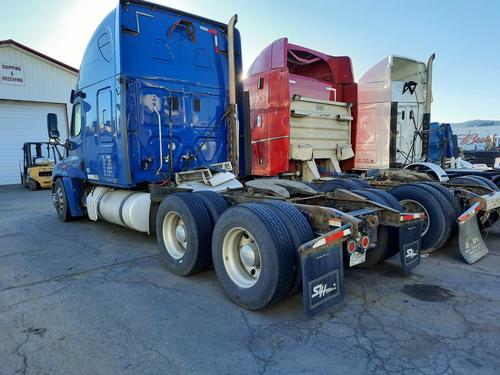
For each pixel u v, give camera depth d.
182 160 6.21
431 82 10.51
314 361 2.63
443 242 4.98
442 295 3.77
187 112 6.25
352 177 7.65
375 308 3.48
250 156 6.98
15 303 3.70
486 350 2.74
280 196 4.37
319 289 3.00
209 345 2.87
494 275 4.33
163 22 5.96
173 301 3.71
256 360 2.65
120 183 5.75
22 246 5.95
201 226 4.12
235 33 6.87
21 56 19.31
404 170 7.58
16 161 19.84
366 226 3.46
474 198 5.09
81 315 3.41
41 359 2.70
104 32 5.87
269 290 3.17
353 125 9.42
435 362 2.60
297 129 8.16
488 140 23.95
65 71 20.86
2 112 19.25
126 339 2.97
